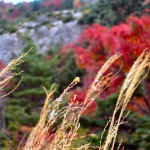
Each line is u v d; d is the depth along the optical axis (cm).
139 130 814
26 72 2067
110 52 1198
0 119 1477
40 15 6206
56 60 2753
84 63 1354
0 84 157
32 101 1947
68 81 2567
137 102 994
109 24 3572
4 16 7569
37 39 5509
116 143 790
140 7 3350
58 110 150
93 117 865
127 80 142
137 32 1086
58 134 148
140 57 142
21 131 1111
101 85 148
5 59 4478
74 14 5928
